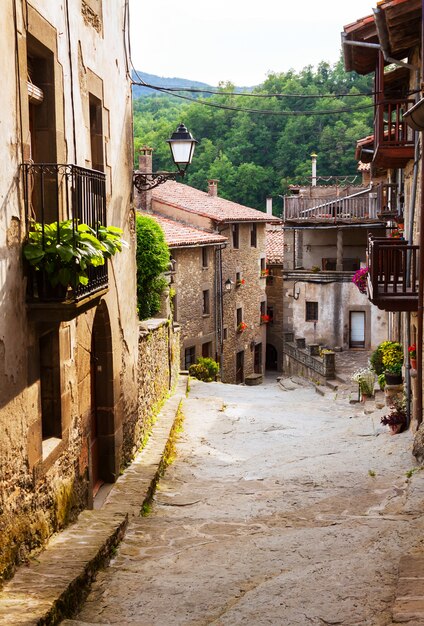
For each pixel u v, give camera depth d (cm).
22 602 495
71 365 733
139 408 1145
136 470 1004
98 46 882
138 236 1547
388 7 1095
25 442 581
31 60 672
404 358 1490
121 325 1002
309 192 3325
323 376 2580
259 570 638
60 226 605
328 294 3119
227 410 1716
